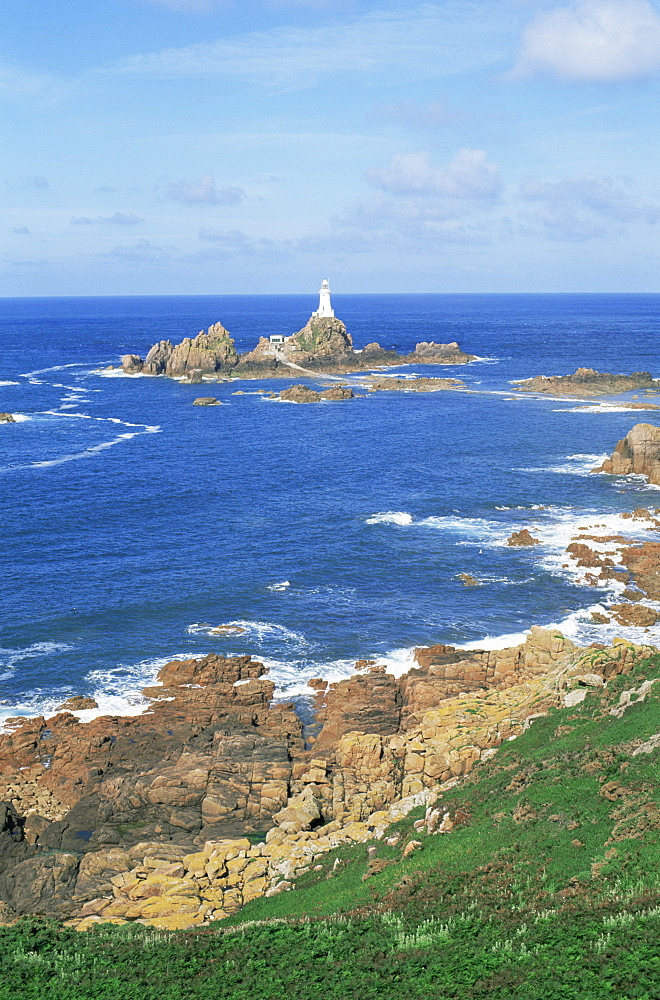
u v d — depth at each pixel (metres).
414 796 40.78
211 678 58.84
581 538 88.12
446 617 69.19
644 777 32.41
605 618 67.81
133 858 38.38
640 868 26.36
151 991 24.98
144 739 50.66
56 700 56.09
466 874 29.81
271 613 70.25
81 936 29.92
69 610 70.25
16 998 25.06
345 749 46.56
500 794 35.97
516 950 23.67
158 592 74.44
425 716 47.47
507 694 49.06
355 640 65.25
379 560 82.75
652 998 19.84
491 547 86.25
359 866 34.28
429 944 25.27
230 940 28.33
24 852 40.44
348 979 24.08
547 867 28.61
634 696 40.62
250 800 42.56
